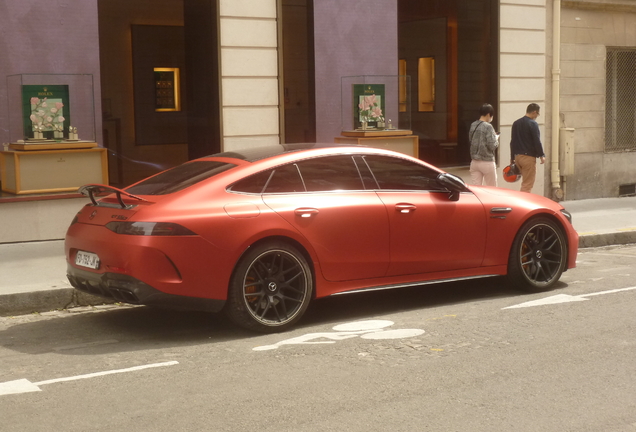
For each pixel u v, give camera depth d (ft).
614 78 51.49
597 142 50.42
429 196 22.61
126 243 18.79
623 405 14.19
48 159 32.55
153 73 40.96
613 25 50.60
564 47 48.49
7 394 15.26
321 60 40.40
